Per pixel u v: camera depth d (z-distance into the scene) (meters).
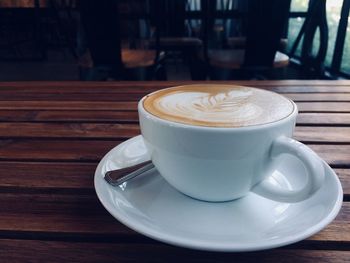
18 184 0.33
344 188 0.32
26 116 0.52
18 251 0.24
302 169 0.33
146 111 0.28
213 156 0.25
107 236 0.26
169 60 3.10
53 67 3.07
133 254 0.24
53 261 0.23
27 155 0.39
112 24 1.30
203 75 1.73
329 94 0.63
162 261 0.23
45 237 0.26
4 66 3.09
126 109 0.56
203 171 0.26
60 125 0.49
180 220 0.26
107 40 1.34
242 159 0.25
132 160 0.35
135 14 1.78
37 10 2.28
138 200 0.28
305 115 0.52
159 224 0.24
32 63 3.21
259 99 0.31
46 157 0.39
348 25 1.78
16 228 0.26
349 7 1.75
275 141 0.26
